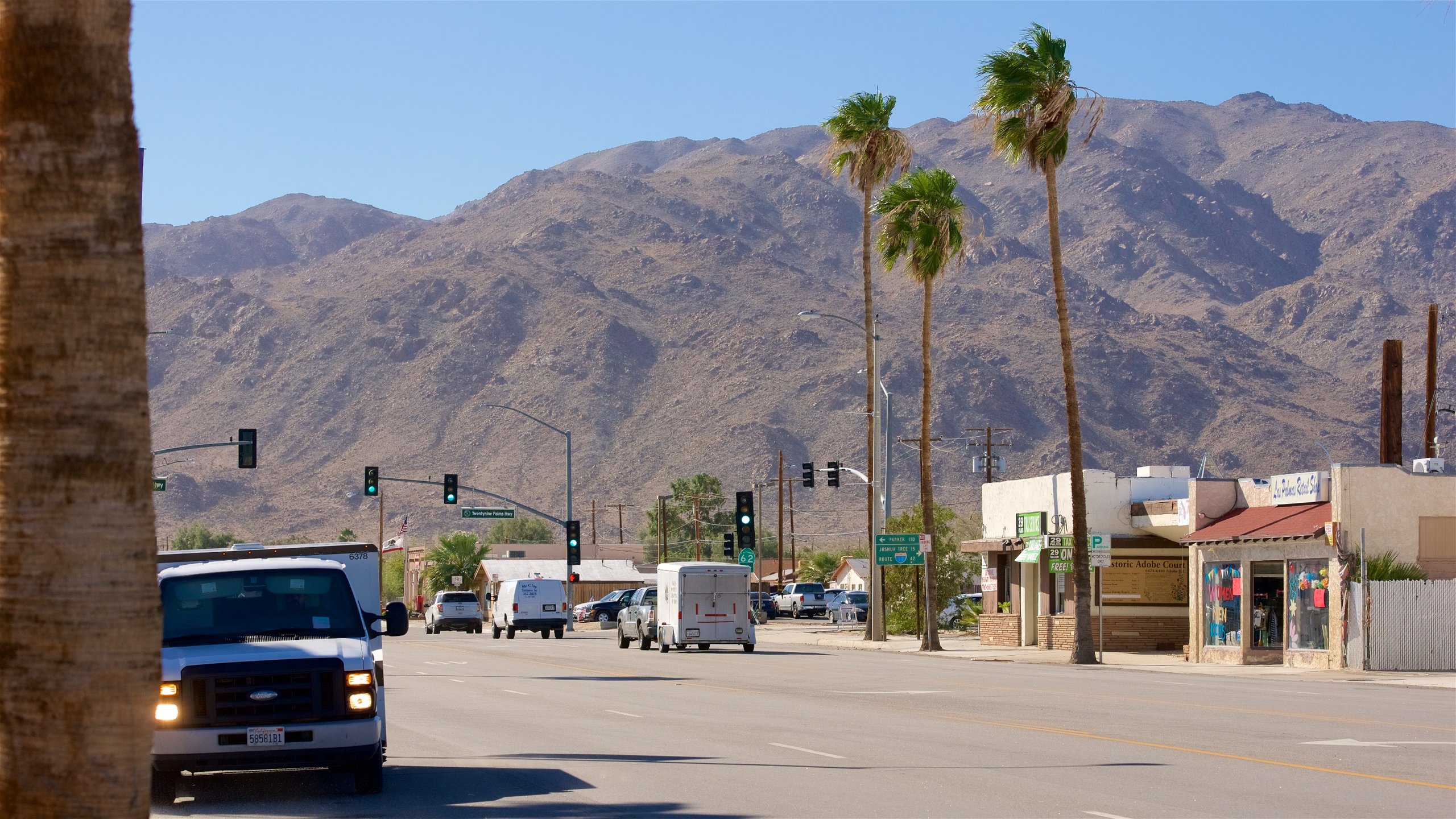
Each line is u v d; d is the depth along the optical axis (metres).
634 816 13.95
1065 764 17.52
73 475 7.32
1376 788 15.33
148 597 7.46
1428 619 37.88
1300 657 40.38
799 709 26.06
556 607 72.31
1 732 7.20
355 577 19.22
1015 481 57.44
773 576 154.50
